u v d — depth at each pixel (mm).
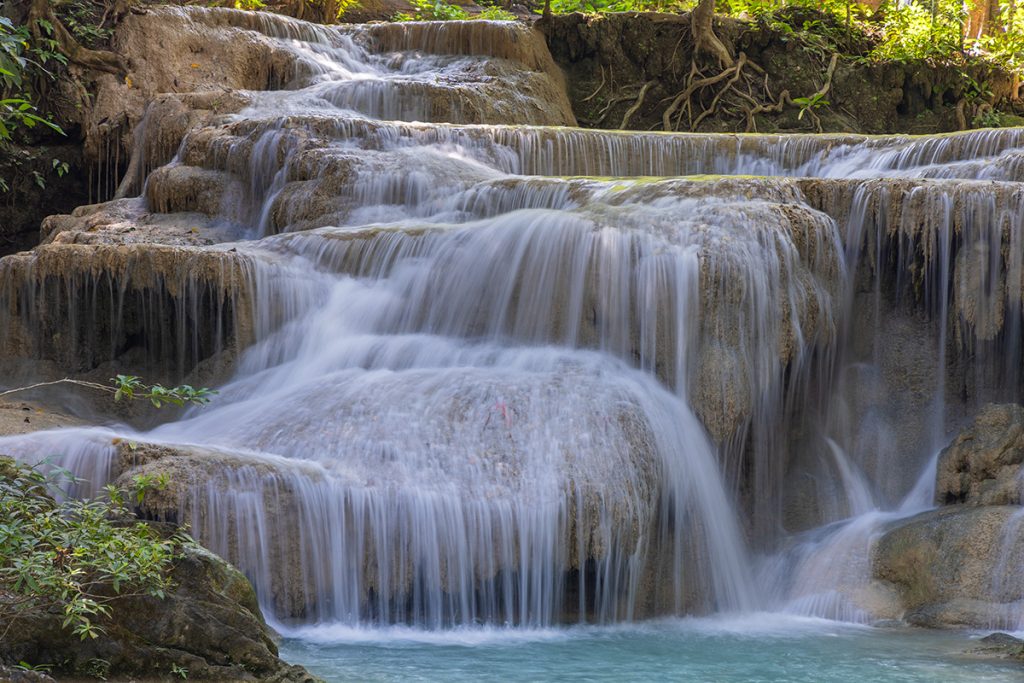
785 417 12891
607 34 26234
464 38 24219
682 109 26344
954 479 12125
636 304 12781
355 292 14117
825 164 18312
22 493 8305
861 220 13508
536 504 10477
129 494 9578
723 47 26516
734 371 12227
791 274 12805
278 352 13672
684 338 12445
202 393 8320
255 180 17500
